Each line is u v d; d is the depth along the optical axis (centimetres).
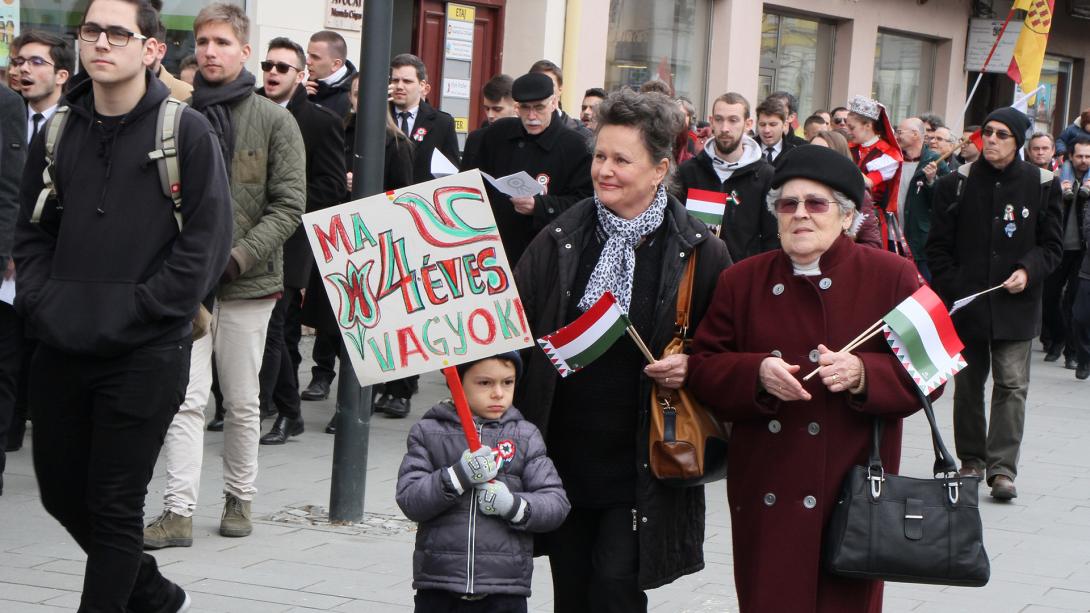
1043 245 832
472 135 877
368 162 671
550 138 839
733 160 830
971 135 1369
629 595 419
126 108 454
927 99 2253
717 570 645
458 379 418
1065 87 2620
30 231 465
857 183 398
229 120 650
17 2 1055
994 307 823
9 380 721
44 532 654
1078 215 1434
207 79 653
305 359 1202
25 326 723
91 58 442
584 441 425
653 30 1708
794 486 396
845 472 395
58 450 464
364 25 667
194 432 639
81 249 450
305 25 1239
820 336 398
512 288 421
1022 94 1788
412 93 1048
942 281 850
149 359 451
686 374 412
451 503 412
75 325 442
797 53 1967
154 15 454
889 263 403
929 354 389
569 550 437
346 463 690
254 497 730
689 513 430
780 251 413
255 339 659
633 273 423
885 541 380
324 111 855
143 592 488
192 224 452
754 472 405
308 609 554
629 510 422
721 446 431
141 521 462
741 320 411
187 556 621
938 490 385
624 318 404
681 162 870
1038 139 1312
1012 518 784
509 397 426
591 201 436
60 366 453
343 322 429
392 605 564
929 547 380
